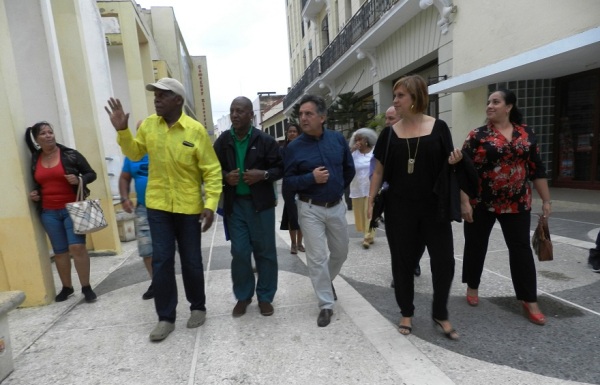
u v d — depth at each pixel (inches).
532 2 263.1
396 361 96.1
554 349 97.9
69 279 155.4
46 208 147.6
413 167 100.0
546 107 328.5
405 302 109.8
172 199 114.2
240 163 123.1
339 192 120.6
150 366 99.7
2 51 139.9
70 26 223.9
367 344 105.4
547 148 336.5
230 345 108.8
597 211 256.8
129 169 148.6
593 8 225.1
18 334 123.3
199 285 121.7
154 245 115.7
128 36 393.4
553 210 275.3
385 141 105.7
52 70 216.5
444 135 98.6
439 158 98.9
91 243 236.8
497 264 166.7
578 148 319.6
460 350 100.0
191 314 123.0
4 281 146.2
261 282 128.0
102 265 212.2
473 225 120.7
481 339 105.0
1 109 139.6
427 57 408.8
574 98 314.8
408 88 97.6
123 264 211.8
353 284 156.1
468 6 325.4
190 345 110.0
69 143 223.3
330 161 118.9
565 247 183.9
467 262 125.0
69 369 100.5
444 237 102.1
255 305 138.0
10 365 99.7
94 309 143.7
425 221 103.0
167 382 92.1
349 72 661.9
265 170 123.8
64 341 116.9
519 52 277.6
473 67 325.4
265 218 123.7
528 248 112.9
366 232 210.8
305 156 119.6
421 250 111.0
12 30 209.3
